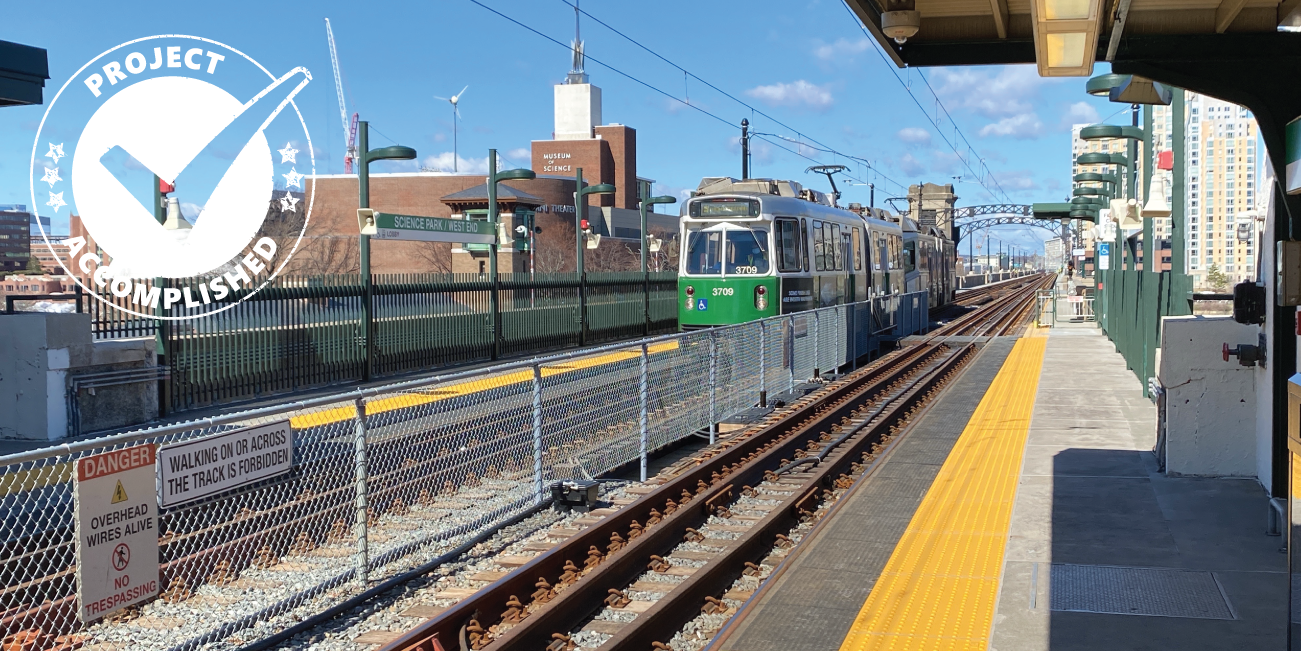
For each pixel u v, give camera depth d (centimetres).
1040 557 738
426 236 2123
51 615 610
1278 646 562
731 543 832
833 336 2075
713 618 654
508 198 4997
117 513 555
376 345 1997
